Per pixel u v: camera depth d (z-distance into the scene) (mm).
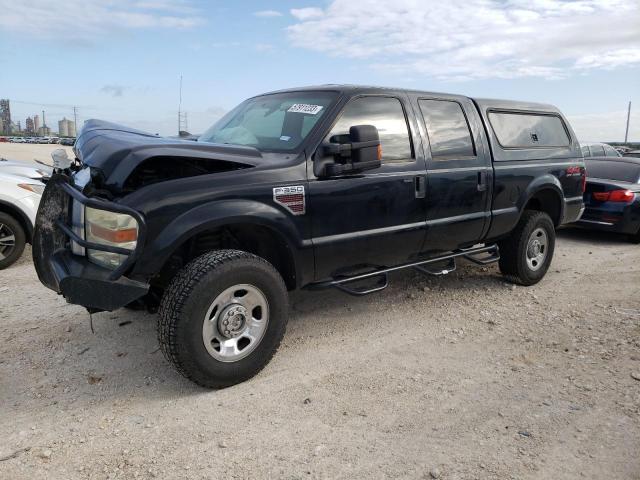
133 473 2570
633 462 2643
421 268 4746
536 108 5875
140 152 3158
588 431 2914
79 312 4754
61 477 2545
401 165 4297
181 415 3098
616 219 8180
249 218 3387
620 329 4441
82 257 3467
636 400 3244
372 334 4371
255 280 3387
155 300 3846
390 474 2559
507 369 3711
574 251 7793
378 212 4129
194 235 3480
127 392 3373
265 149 3986
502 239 5594
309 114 4035
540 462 2645
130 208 3031
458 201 4766
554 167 5820
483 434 2889
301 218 3670
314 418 3062
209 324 3258
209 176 3328
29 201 6355
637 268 6680
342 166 3762
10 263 6316
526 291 5602
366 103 4188
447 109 4867
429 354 3979
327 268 3938
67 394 3346
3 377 3562
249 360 3451
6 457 2693
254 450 2756
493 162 5121
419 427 2959
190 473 2572
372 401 3258
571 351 4012
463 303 5180
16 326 4426
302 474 2562
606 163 9164
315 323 4605
